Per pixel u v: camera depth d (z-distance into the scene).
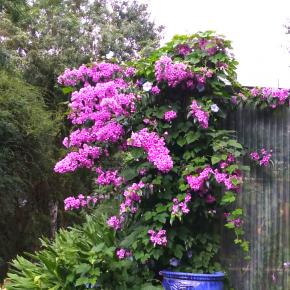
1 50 11.34
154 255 4.07
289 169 4.49
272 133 4.52
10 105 10.66
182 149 4.31
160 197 4.14
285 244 4.43
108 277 4.21
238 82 4.42
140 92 4.30
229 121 4.53
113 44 16.84
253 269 4.41
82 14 17.91
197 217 4.37
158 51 4.43
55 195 13.13
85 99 4.36
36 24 16.31
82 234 5.20
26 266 4.93
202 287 4.01
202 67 4.21
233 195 4.07
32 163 11.27
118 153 4.44
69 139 4.54
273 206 4.47
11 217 11.68
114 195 4.55
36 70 15.15
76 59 15.74
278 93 4.41
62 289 4.24
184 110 4.29
